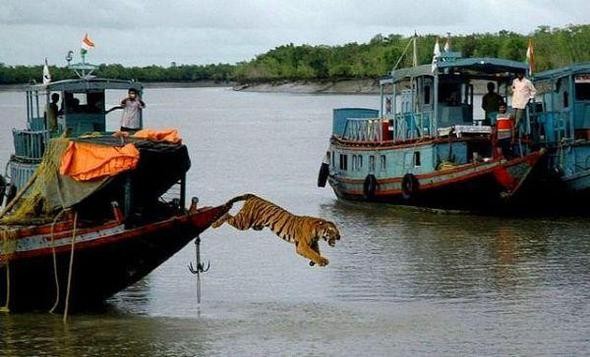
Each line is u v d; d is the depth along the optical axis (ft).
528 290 86.89
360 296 85.66
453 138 123.85
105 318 78.95
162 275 93.97
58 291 79.25
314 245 79.25
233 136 285.23
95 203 78.79
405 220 124.16
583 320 77.61
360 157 138.00
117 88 115.75
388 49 521.65
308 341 72.79
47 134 116.47
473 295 85.51
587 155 123.65
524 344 71.97
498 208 125.18
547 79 128.16
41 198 80.28
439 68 125.70
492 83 132.26
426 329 75.51
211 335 74.28
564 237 110.93
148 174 79.36
